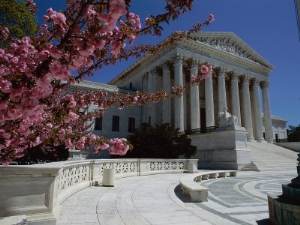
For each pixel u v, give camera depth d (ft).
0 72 10.21
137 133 80.89
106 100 22.66
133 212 21.39
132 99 23.38
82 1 9.79
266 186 42.57
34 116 12.85
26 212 15.20
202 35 138.10
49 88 10.75
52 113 15.64
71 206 22.76
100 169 40.11
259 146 119.65
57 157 51.06
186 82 147.13
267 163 85.97
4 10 46.83
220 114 94.63
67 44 9.73
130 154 80.64
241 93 164.86
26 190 15.47
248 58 163.63
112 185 35.78
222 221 19.57
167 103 125.80
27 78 9.94
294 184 17.90
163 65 130.31
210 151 92.22
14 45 10.87
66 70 9.73
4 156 14.71
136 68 154.81
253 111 160.45
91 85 122.93
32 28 51.11
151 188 35.29
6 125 13.74
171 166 62.08
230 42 155.22
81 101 21.18
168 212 21.86
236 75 148.97
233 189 39.04
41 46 9.98
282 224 16.84
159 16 11.94
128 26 11.27
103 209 22.02
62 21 9.96
